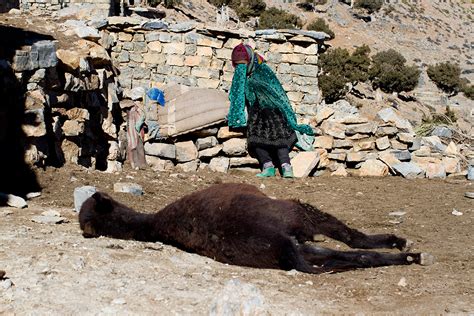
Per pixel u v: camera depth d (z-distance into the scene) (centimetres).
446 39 11225
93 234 707
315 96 1531
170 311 494
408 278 628
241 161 1317
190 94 1324
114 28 1484
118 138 1341
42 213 848
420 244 798
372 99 5766
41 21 1399
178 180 1188
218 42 1505
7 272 565
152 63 1498
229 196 655
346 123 1355
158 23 1488
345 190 1158
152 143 1311
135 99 1378
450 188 1192
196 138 1323
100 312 486
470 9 13288
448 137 1550
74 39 1312
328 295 565
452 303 543
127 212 716
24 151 1022
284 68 1527
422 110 5859
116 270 589
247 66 1302
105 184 1066
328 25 9325
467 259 719
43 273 564
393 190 1166
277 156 1311
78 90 1177
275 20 7288
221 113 1304
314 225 684
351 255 660
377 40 9944
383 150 1359
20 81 1034
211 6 7512
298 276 613
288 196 1109
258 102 1286
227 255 634
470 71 9625
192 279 576
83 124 1177
